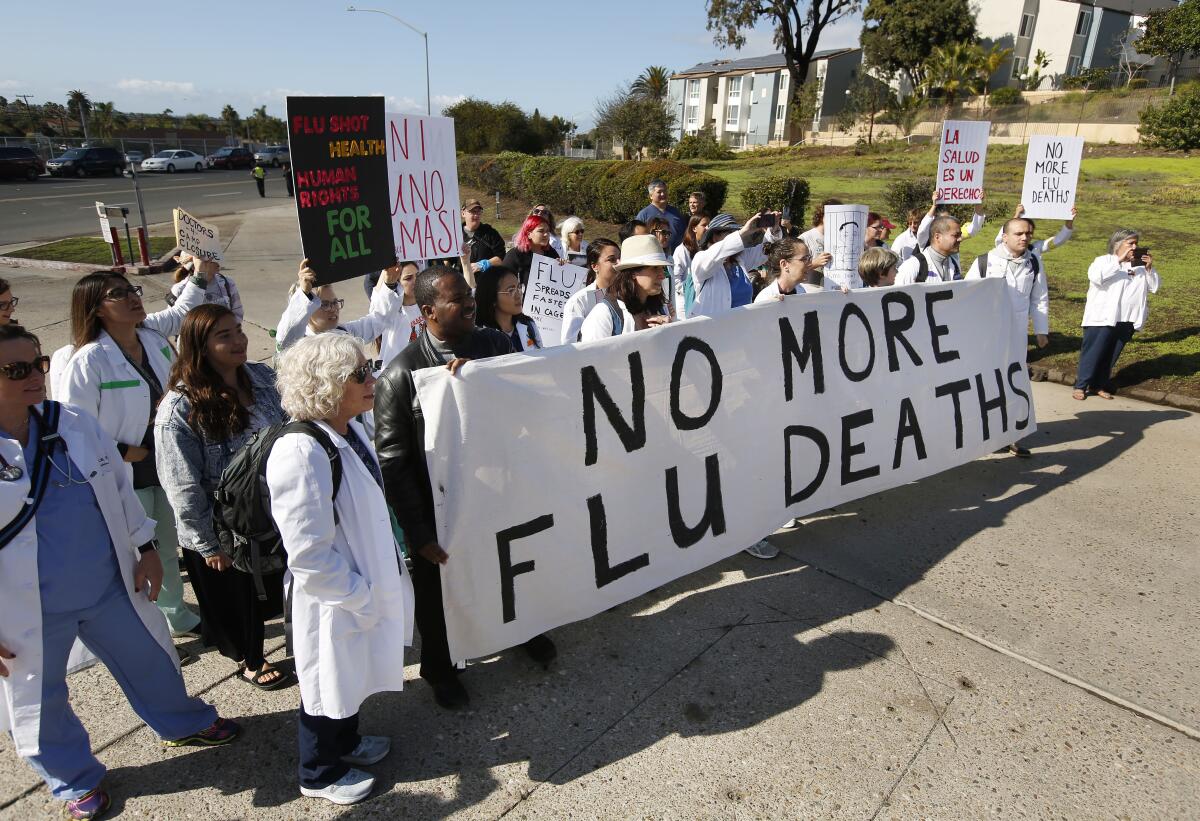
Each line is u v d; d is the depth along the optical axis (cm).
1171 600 396
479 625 310
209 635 300
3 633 227
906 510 499
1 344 214
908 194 1523
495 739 296
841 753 289
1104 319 698
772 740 296
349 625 241
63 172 3691
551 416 322
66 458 239
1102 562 433
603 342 340
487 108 4612
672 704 316
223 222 2162
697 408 379
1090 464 575
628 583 357
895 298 481
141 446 332
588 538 340
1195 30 4062
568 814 261
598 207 1959
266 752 287
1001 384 548
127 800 262
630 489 354
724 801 267
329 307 408
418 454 294
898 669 339
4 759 283
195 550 279
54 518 236
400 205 400
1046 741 297
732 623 374
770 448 415
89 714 306
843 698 320
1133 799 270
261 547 247
